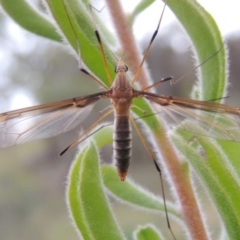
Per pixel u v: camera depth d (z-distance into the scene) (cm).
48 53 36
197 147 10
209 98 10
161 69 34
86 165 9
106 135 10
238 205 9
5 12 10
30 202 30
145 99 10
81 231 9
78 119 10
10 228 29
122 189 11
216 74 10
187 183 10
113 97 10
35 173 32
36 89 36
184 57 33
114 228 9
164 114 10
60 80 36
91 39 9
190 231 10
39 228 28
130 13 10
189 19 10
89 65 9
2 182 31
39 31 10
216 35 10
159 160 10
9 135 9
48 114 9
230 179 9
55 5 9
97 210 9
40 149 32
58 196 31
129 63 10
